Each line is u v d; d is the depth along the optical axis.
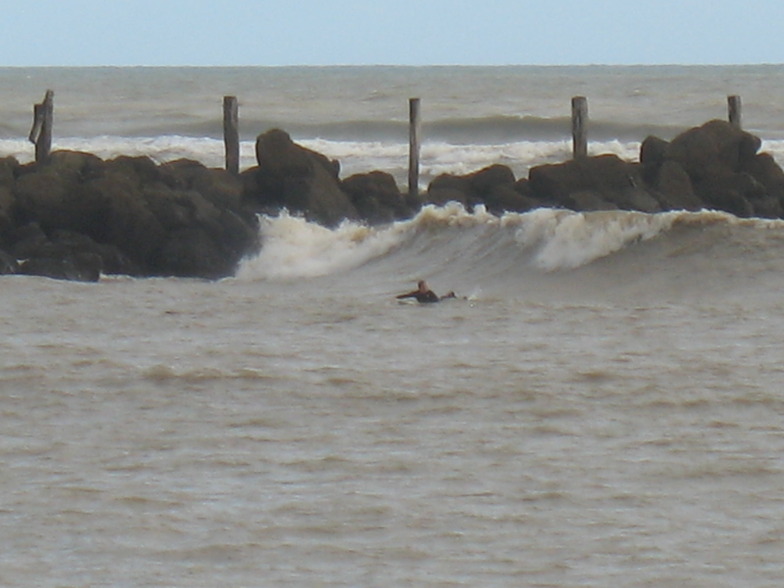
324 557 34.41
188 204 93.62
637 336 63.12
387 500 38.66
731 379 53.28
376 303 74.38
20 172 101.31
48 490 39.50
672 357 57.78
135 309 71.62
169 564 33.94
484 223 91.62
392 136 199.50
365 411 48.97
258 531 36.19
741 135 102.38
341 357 58.25
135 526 36.53
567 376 54.19
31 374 54.19
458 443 44.53
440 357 58.22
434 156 155.00
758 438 44.75
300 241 94.69
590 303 74.62
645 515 37.25
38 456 43.12
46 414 48.47
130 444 44.56
